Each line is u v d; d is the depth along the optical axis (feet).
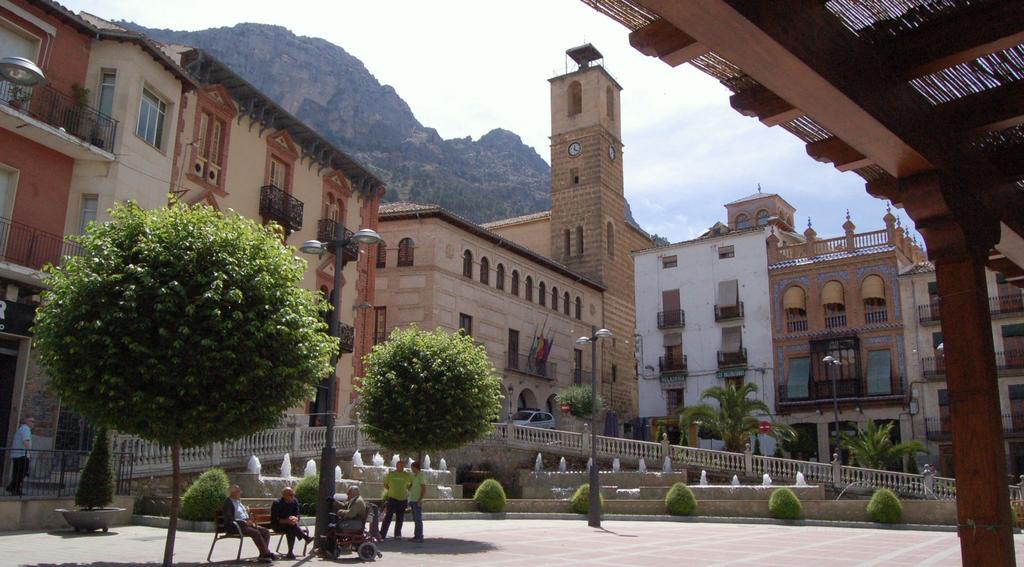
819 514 93.97
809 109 15.65
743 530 82.17
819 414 159.33
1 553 44.91
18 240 71.41
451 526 77.15
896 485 107.34
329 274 121.80
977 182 19.27
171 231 44.73
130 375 41.73
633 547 60.64
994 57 16.60
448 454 113.80
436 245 157.89
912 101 17.06
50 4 74.49
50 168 75.61
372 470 89.35
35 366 72.02
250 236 46.80
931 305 153.38
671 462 116.98
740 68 14.48
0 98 70.28
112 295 42.86
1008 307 143.54
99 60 80.28
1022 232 21.75
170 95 87.92
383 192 138.82
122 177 79.15
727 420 131.13
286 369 44.52
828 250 169.27
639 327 186.29
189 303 42.65
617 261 216.95
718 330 176.35
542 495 109.50
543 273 190.19
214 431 43.16
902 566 51.37
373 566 46.44
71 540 52.29
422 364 71.97
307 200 118.62
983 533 16.43
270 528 48.96
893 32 15.97
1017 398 139.85
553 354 189.06
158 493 71.51
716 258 180.14
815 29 14.24
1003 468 17.02
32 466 63.67
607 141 216.54
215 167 98.99
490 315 170.40
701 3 12.40
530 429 121.70
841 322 162.91
